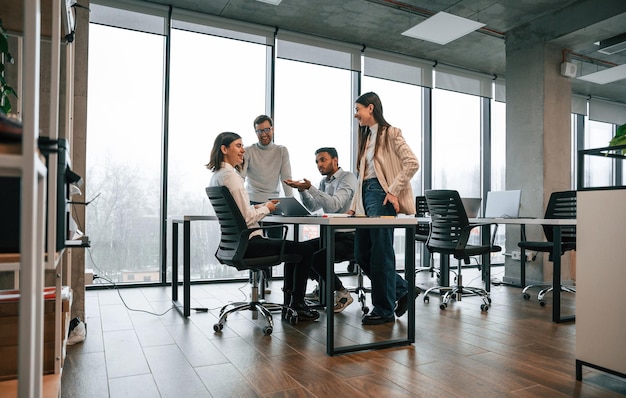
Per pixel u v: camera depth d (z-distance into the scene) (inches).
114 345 103.0
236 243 113.7
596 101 332.5
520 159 220.1
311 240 157.6
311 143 227.9
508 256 220.4
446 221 152.0
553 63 214.8
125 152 190.5
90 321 126.4
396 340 105.1
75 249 116.0
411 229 104.5
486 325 124.3
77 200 116.8
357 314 137.4
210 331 116.0
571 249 162.4
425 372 85.4
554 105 214.2
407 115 259.1
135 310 141.7
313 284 202.8
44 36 67.0
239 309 119.6
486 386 78.4
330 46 228.7
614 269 75.7
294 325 123.0
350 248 141.0
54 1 46.8
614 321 75.5
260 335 112.3
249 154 176.1
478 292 152.1
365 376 83.2
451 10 204.2
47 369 64.8
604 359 76.9
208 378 82.3
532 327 122.4
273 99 217.0
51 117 46.4
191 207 201.0
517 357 94.9
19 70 88.0
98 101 186.2
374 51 241.3
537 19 214.1
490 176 284.0
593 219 79.7
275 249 118.6
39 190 32.6
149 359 93.1
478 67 272.1
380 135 118.0
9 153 29.0
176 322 125.9
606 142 346.9
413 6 200.4
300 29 219.9
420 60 255.3
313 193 137.1
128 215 190.5
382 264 121.3
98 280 185.5
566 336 112.7
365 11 203.2
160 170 196.7
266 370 86.4
